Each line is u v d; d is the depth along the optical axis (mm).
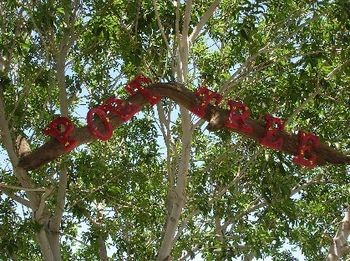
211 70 14156
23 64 12992
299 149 9539
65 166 12375
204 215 12789
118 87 14023
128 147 14750
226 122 9383
